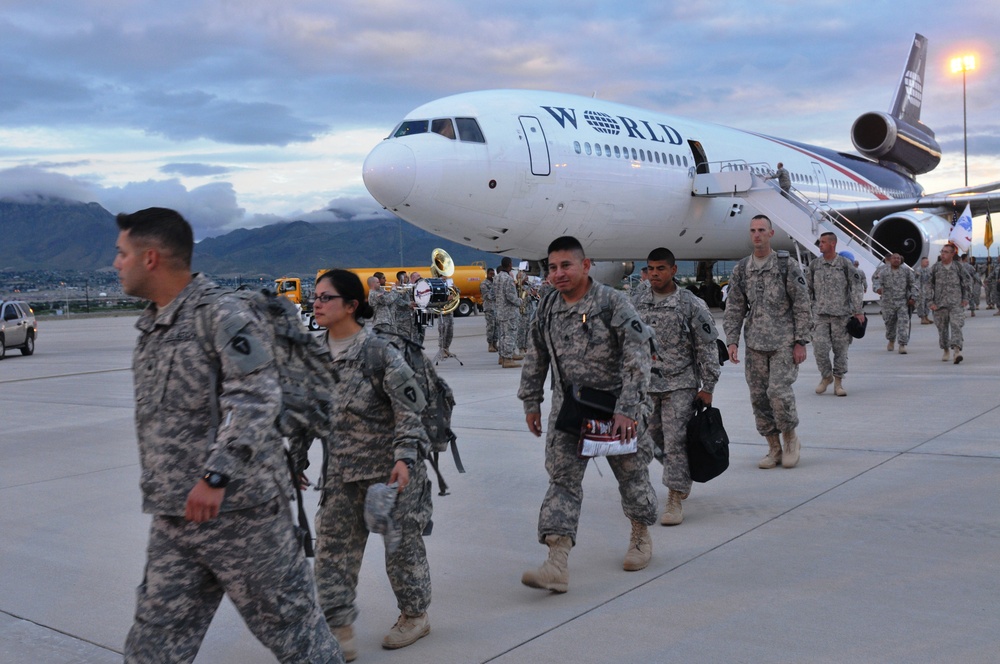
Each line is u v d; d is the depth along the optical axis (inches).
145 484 102.7
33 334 870.4
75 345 1022.4
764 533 192.5
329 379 119.6
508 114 685.3
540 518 161.5
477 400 416.5
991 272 1091.3
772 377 250.2
